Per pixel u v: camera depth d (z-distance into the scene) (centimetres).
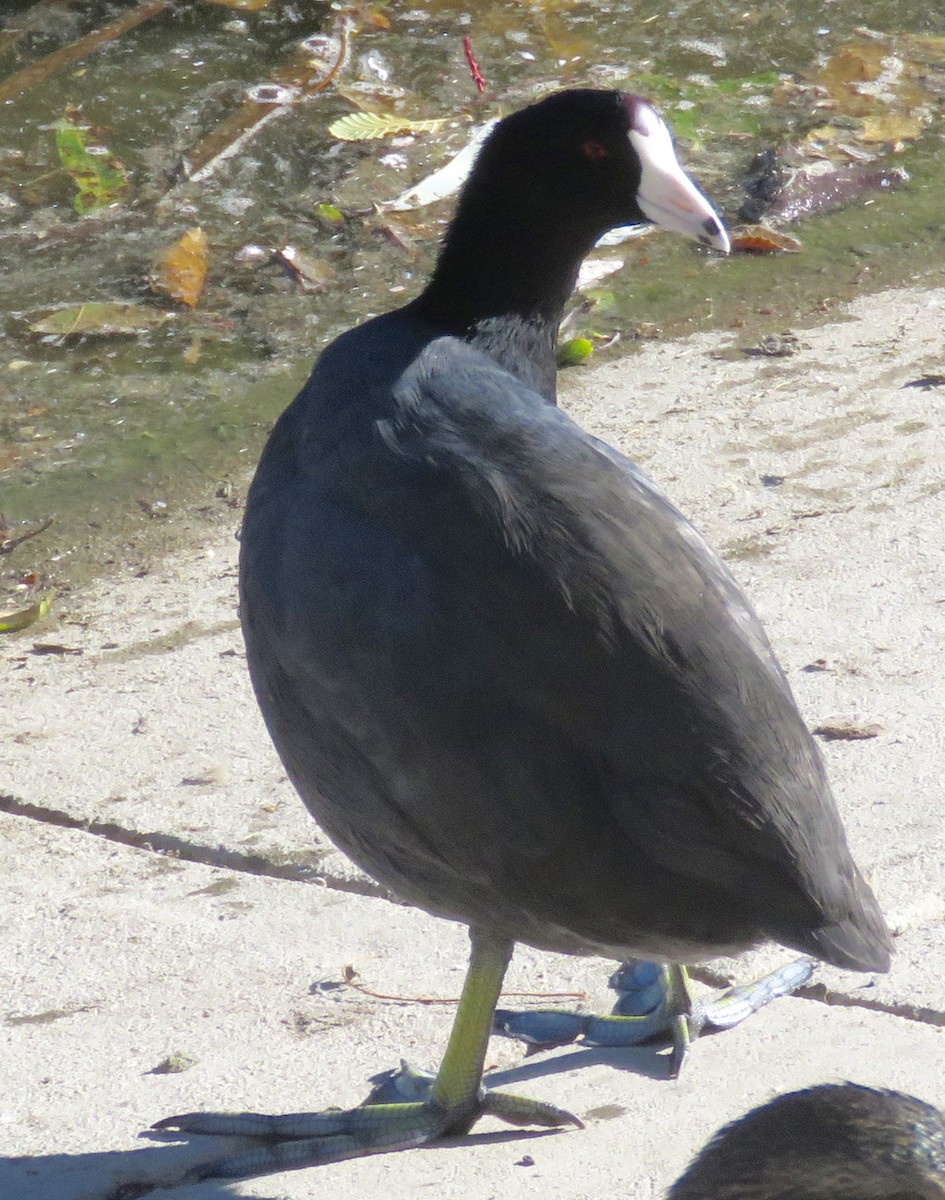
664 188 577
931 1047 562
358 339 556
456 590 483
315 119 1452
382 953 632
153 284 1219
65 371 1123
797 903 474
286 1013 599
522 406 520
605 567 484
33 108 1478
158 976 620
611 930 503
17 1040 587
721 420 1031
